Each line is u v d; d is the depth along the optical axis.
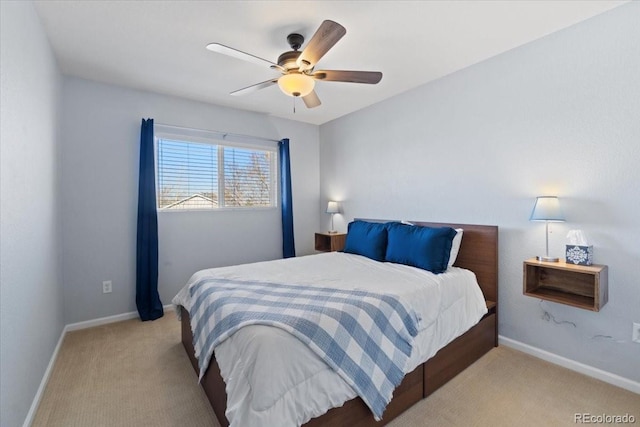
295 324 1.38
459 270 2.42
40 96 1.96
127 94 3.08
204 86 3.06
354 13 1.90
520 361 2.22
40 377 1.88
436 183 2.95
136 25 2.02
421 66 2.64
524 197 2.33
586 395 1.83
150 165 3.10
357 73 2.09
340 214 4.17
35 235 1.84
